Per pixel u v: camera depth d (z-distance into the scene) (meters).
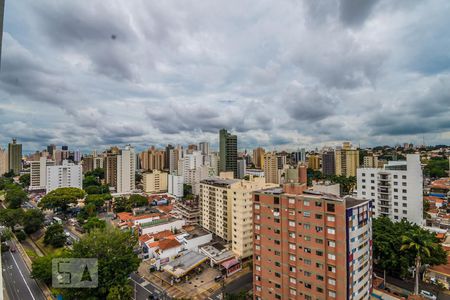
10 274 69.88
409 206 82.12
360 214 48.66
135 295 61.28
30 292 61.34
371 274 53.56
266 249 54.66
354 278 46.62
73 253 54.19
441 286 57.66
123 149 195.12
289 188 53.84
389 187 85.81
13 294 60.47
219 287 64.56
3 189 190.50
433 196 132.62
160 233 93.88
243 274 71.62
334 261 45.44
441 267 62.81
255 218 56.66
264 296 54.72
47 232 91.56
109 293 48.69
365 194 93.00
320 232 47.03
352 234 46.03
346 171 195.62
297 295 49.81
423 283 60.78
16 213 101.69
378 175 89.31
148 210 133.25
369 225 52.38
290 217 50.97
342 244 44.66
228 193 89.94
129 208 139.00
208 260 78.25
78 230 108.94
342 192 143.62
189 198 152.50
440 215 101.94
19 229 105.31
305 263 48.81
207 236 91.56
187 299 57.78
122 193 182.38
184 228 105.94
